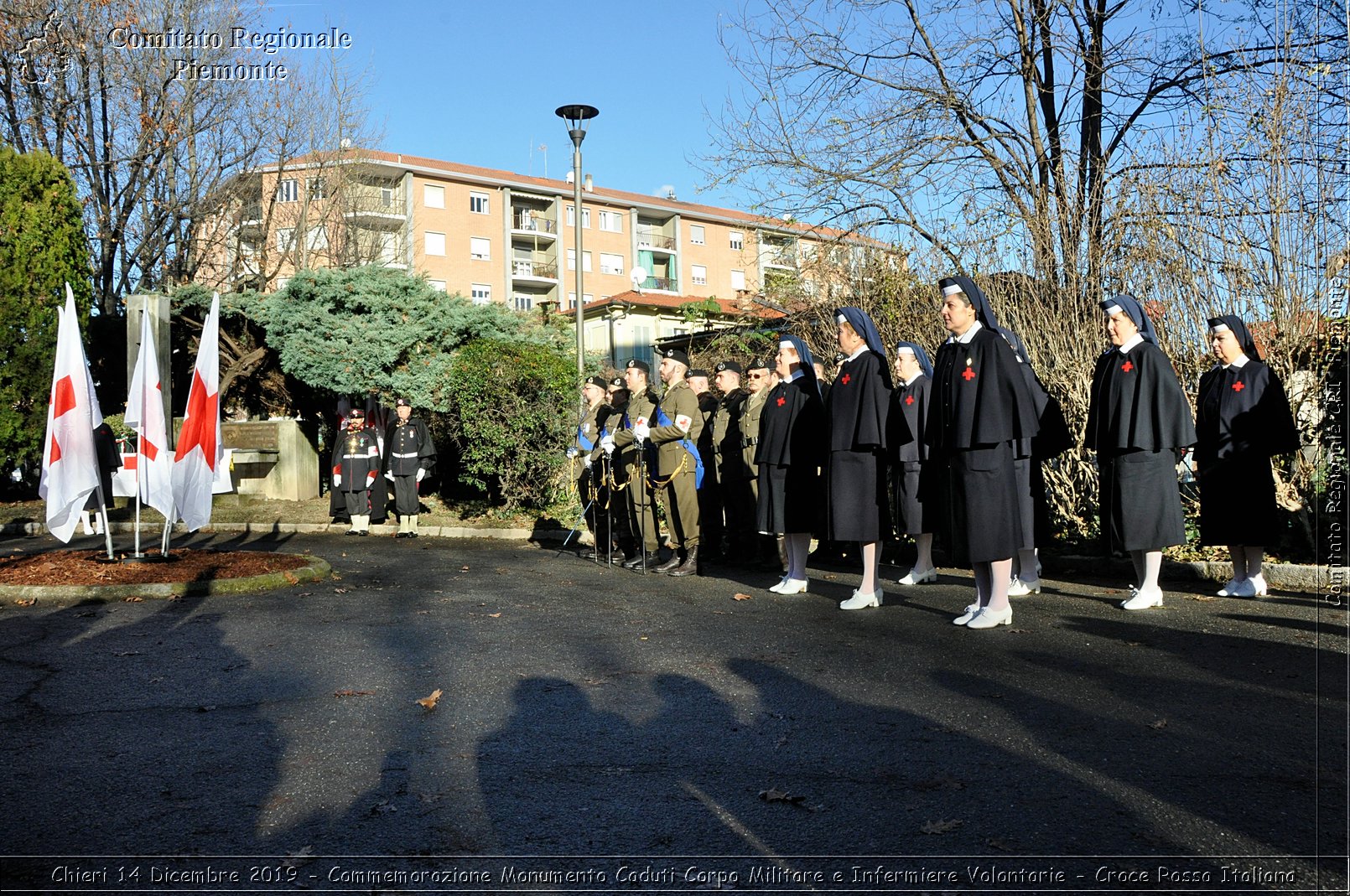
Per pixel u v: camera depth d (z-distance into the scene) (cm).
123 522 1730
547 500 1591
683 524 1023
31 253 2030
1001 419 683
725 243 7619
